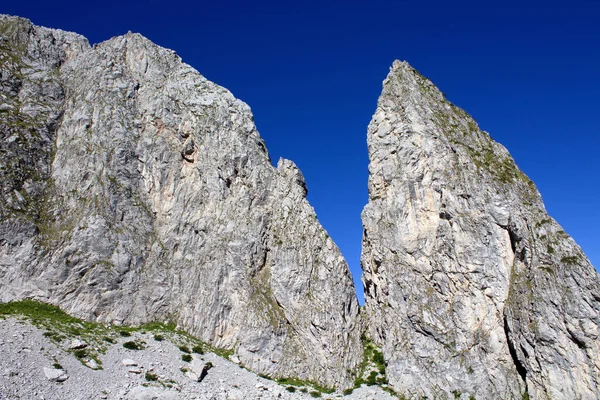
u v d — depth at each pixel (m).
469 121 81.38
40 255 68.12
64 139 82.81
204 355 63.12
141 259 74.06
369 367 66.88
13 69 87.75
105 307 67.44
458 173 72.31
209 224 78.31
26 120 81.75
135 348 58.84
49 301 65.19
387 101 83.25
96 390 46.72
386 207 75.56
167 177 82.94
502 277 65.06
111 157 80.94
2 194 70.56
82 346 54.94
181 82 92.06
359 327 72.06
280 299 71.81
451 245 68.56
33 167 77.06
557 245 61.66
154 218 80.00
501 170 73.31
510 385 59.59
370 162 80.50
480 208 69.06
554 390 55.84
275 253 75.69
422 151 75.75
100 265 69.94
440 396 60.44
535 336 58.53
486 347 62.31
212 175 81.88
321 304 70.69
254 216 78.56
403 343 65.69
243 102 92.31
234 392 55.09
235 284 72.31
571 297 57.88
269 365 65.31
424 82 85.06
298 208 80.50
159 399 48.25
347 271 76.06
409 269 70.06
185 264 75.06
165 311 71.00
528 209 67.12
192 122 86.44
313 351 67.06
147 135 85.75
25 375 44.75
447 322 65.12
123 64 94.56
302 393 60.22
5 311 60.25
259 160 85.25
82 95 88.62
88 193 76.44
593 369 54.59
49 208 74.12
